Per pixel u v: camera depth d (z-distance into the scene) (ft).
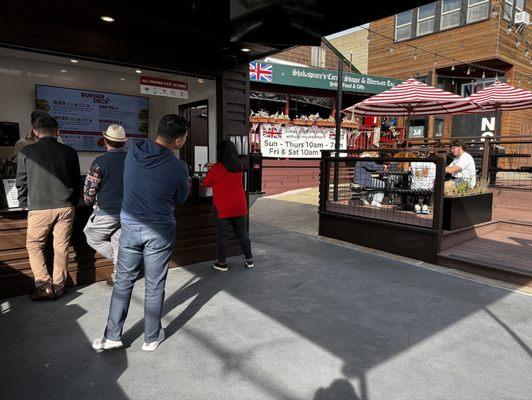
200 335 9.69
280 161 36.22
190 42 15.08
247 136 17.53
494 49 40.37
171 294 12.42
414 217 18.76
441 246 16.33
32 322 10.26
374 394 7.43
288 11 12.39
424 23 45.50
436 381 7.88
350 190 23.82
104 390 7.48
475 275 14.66
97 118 20.15
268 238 20.56
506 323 10.56
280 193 36.01
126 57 13.71
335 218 20.20
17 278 11.98
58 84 18.84
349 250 18.16
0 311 10.92
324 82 38.19
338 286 13.29
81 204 13.17
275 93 37.99
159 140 8.77
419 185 21.59
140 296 12.12
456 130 45.29
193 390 7.50
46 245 12.22
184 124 8.87
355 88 40.04
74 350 8.90
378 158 18.26
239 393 7.43
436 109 28.81
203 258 16.10
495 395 7.44
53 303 11.51
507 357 8.82
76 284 12.97
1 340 9.31
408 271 15.05
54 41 12.22
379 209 21.09
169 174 8.59
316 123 37.99
